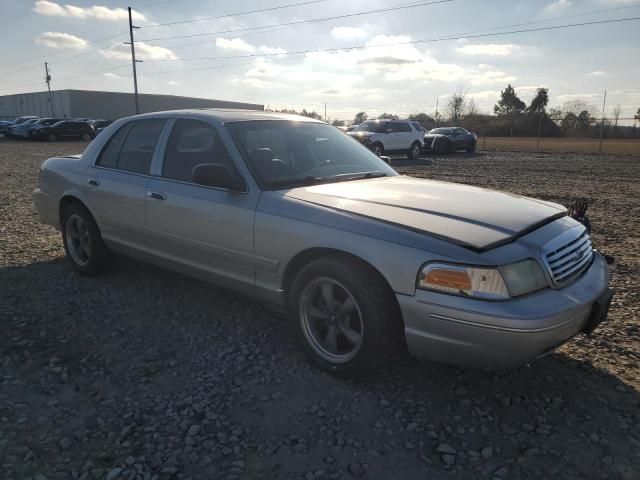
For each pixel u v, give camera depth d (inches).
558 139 1875.0
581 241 131.2
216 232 148.0
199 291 187.8
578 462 100.2
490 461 100.3
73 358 138.7
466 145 1139.3
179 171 163.2
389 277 114.6
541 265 112.8
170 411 114.8
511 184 528.1
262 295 144.0
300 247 129.3
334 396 121.7
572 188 497.0
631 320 165.8
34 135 1352.1
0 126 1660.9
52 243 254.5
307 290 131.3
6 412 114.1
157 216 164.4
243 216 140.9
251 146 152.9
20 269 212.5
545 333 104.8
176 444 103.7
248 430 108.6
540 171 684.7
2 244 251.4
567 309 109.1
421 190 146.3
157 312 169.5
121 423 110.4
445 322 108.5
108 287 191.6
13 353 140.9
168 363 136.5
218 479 94.3
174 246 163.3
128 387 124.8
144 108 2827.3
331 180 154.6
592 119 2085.4
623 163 837.8
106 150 192.9
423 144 971.9
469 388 125.6
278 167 150.9
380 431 109.0
